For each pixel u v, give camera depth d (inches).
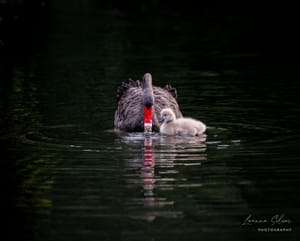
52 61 1027.9
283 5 1797.5
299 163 483.2
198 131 569.9
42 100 729.6
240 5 1845.5
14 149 526.3
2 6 1443.2
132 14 1707.7
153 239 361.4
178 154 511.2
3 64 1004.6
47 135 572.4
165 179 451.8
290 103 709.9
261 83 838.5
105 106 704.4
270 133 576.7
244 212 395.9
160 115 595.5
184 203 409.7
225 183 442.3
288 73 912.9
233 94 766.5
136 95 645.3
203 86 820.0
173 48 1160.8
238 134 574.6
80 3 1974.7
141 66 979.3
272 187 435.8
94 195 423.5
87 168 476.1
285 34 1316.4
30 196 423.5
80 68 960.9
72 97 749.9
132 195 422.6
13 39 1270.9
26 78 877.8
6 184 445.7
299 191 427.5
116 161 493.0
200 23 1507.1
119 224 379.2
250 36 1299.2
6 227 376.8
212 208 402.6
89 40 1254.9
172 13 1723.7
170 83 842.8
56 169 474.6
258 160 492.7
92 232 370.3
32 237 364.8
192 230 370.6
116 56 1075.9
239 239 362.3
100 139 561.9
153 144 542.3
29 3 1884.8
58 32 1365.7
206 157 502.0
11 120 628.1
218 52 1114.7
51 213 395.9
